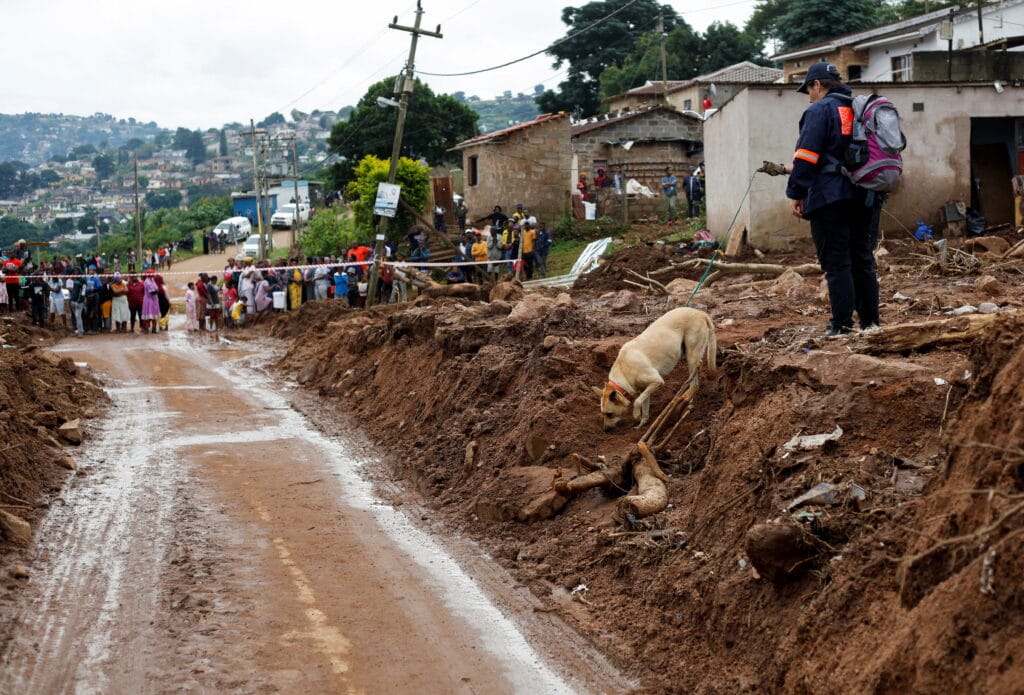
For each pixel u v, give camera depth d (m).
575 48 68.38
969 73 27.62
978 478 5.51
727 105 23.47
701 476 8.23
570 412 10.58
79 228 151.50
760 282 15.15
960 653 4.75
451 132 62.00
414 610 7.96
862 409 7.29
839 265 8.55
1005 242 17.45
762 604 6.44
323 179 91.44
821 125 8.14
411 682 6.75
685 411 9.66
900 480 6.56
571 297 17.16
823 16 50.66
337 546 9.52
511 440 11.07
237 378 20.12
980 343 6.28
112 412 16.12
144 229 89.06
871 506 6.41
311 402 17.30
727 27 64.00
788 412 7.72
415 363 15.69
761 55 64.50
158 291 29.50
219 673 6.86
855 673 5.32
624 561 8.03
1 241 138.00
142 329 29.38
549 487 9.73
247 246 57.75
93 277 28.92
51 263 34.88
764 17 71.81
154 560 9.08
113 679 6.76
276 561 9.08
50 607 7.98
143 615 7.83
